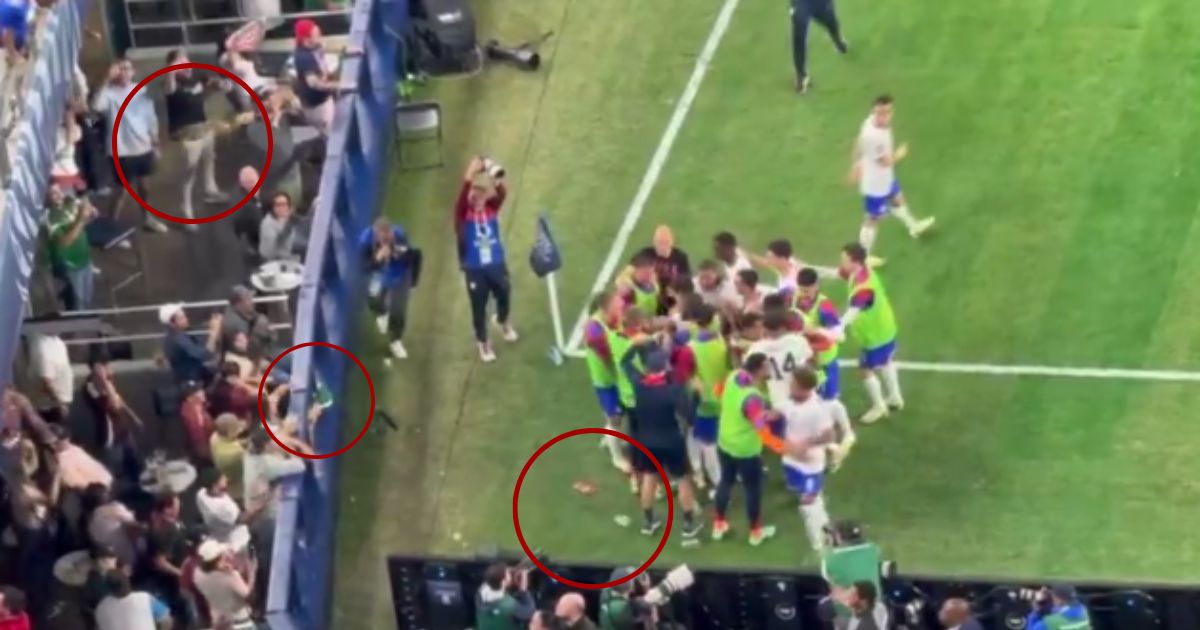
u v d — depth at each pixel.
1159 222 74.12
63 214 68.19
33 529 62.09
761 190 76.56
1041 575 63.22
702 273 63.88
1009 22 82.69
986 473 66.25
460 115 80.19
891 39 82.25
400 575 61.53
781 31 83.12
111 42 79.31
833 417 61.97
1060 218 74.56
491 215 68.75
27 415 62.72
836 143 78.19
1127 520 64.75
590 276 73.75
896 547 64.25
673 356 62.53
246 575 60.88
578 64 82.25
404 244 69.69
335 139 72.69
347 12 79.19
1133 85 79.62
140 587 61.56
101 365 64.75
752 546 64.19
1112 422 67.56
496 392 70.06
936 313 71.38
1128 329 70.44
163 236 73.88
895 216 74.62
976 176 76.31
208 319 70.44
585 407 69.38
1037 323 70.81
